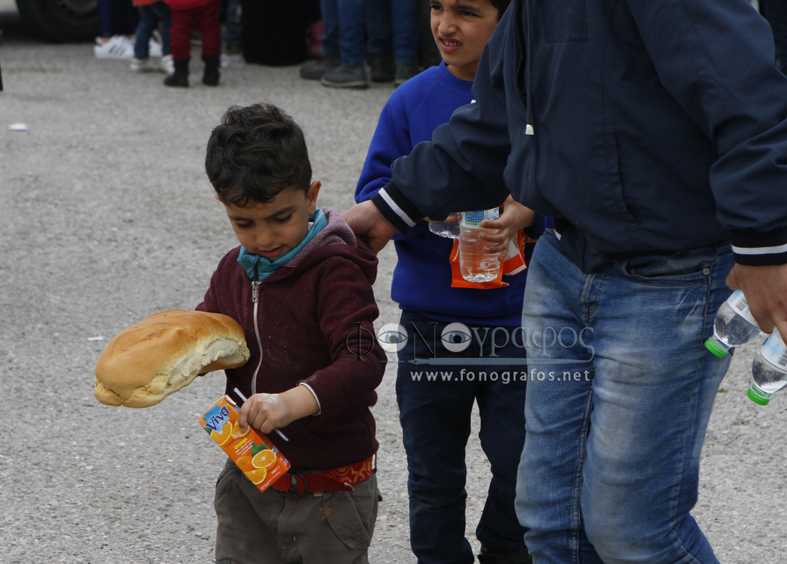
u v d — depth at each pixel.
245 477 2.57
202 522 3.67
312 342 2.47
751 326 2.21
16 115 9.75
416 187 2.76
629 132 2.14
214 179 2.31
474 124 2.66
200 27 11.06
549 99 2.24
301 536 2.52
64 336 5.28
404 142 3.14
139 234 6.80
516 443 3.05
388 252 6.69
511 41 2.39
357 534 2.55
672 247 2.20
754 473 4.07
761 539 3.59
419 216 2.82
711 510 3.80
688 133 2.11
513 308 3.07
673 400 2.29
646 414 2.30
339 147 8.88
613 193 2.19
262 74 12.05
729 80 1.92
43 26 13.59
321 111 10.19
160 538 3.55
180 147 8.88
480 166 2.68
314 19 12.69
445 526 3.21
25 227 6.86
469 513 3.80
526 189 2.41
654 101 2.11
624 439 2.33
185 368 2.29
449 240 3.04
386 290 5.98
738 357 5.18
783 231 1.89
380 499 2.76
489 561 3.34
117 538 3.54
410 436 3.16
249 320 2.50
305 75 11.73
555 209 2.36
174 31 11.02
